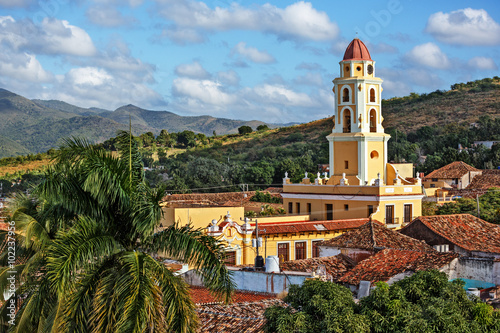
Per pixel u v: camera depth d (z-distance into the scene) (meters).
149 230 21.31
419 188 67.38
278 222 60.28
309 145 179.38
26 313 21.92
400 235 45.50
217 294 22.66
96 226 21.03
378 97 69.38
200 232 22.41
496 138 160.62
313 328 22.97
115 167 21.89
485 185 111.75
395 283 25.16
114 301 20.23
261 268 35.59
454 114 197.38
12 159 176.62
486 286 36.31
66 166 21.97
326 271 40.03
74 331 20.27
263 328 24.94
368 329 22.44
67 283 19.64
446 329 21.62
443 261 36.88
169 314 20.91
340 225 58.78
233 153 185.75
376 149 68.50
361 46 69.25
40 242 22.52
